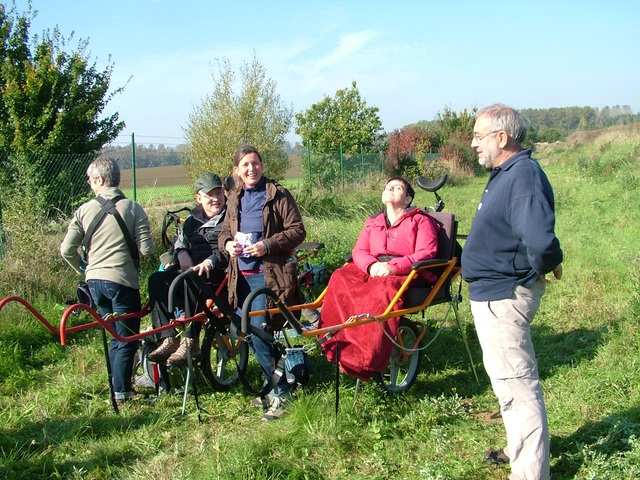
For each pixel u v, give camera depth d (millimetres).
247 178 4457
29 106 12547
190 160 13500
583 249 9039
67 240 4598
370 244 4887
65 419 4422
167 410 4520
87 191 10562
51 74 12727
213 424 4336
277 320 4453
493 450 3676
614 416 3975
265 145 13805
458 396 4625
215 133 13234
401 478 3553
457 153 31016
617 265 7949
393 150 27078
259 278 4434
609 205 13305
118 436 4160
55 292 7066
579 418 4059
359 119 26875
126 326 4562
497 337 3250
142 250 4656
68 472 3734
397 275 4562
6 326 6133
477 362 5379
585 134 40562
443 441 3779
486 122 3268
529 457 3180
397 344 4363
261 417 4426
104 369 5363
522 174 3098
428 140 31953
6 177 9406
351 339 4191
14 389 4961
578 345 5520
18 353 5559
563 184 18062
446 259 4707
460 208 15336
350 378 4926
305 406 4250
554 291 7164
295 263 4562
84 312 6617
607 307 6316
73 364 5496
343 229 10766
